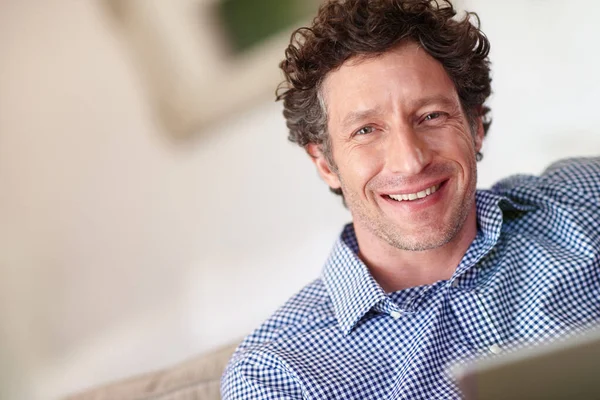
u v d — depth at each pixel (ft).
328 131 4.56
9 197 11.32
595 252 4.47
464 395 2.44
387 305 4.48
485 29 8.39
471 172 4.36
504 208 4.78
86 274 10.98
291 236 9.79
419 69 4.26
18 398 11.15
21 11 11.00
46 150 11.07
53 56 10.91
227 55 9.61
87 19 10.52
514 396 2.39
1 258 11.34
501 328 4.37
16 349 11.25
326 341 4.52
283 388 4.44
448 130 4.30
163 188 10.46
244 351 4.69
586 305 4.42
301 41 4.74
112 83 10.56
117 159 10.71
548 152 8.22
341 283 4.67
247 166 9.94
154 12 9.85
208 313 10.18
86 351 11.00
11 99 11.19
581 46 7.88
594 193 4.75
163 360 10.36
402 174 4.22
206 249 10.31
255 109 9.75
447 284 4.45
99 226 10.84
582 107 8.01
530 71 8.22
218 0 9.41
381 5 4.24
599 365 2.36
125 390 4.73
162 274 10.53
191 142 10.27
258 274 9.96
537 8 8.09
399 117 4.23
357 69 4.30
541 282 4.44
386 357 4.43
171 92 10.12
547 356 2.38
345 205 4.94
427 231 4.33
